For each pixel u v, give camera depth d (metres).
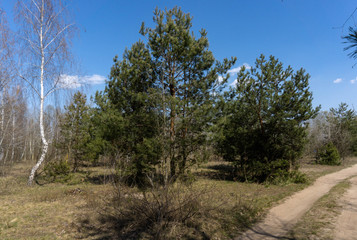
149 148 11.15
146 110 12.55
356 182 14.76
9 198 11.22
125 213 6.92
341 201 9.26
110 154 11.91
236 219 6.98
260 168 14.81
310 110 14.54
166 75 12.63
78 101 20.72
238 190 12.38
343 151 30.62
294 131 14.48
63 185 15.36
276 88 14.84
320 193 11.42
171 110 10.87
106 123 12.94
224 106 12.29
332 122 33.06
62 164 17.03
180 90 12.93
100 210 8.26
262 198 10.19
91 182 16.31
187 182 9.37
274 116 14.36
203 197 7.32
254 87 14.69
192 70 12.97
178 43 12.45
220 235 5.91
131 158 12.12
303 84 14.52
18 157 31.97
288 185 13.80
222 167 23.11
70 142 20.94
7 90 15.94
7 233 6.55
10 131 20.22
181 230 6.10
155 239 5.69
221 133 12.25
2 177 19.14
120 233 6.27
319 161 28.42
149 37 12.95
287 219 7.22
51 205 9.69
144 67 12.68
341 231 5.88
